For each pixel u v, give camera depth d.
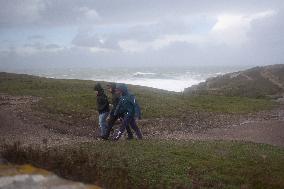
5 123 24.19
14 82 55.72
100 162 13.60
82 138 22.14
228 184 13.38
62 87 50.25
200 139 23.27
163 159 15.66
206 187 12.88
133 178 12.74
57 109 30.30
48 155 10.63
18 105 32.56
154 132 26.14
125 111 20.27
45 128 24.09
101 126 21.28
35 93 43.78
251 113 38.53
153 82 129.88
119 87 20.36
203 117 33.31
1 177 8.63
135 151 16.66
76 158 11.53
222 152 18.28
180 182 13.01
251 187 12.91
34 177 8.99
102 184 9.75
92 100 36.47
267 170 15.54
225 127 29.78
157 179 13.14
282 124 31.55
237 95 64.44
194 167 15.06
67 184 9.09
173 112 33.47
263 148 20.28
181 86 116.62
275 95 63.59
